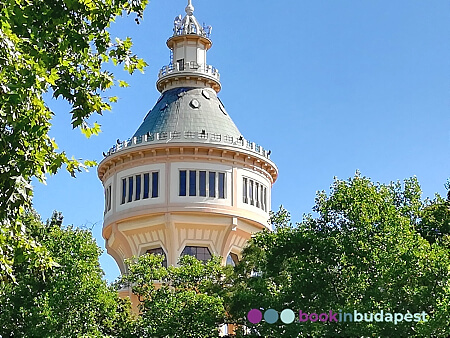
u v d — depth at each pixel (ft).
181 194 204.85
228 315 144.56
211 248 207.21
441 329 105.70
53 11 63.16
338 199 124.67
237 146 211.41
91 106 67.92
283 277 136.67
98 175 223.30
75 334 137.08
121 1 66.90
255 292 133.28
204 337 140.36
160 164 208.13
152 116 220.23
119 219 208.44
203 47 233.55
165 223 203.00
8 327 142.61
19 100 54.85
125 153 211.00
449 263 111.75
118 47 69.87
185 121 213.46
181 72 225.35
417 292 111.14
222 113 223.10
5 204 57.31
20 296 144.56
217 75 231.91
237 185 209.77
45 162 60.75
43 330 135.54
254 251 156.66
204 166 207.82
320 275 122.83
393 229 116.57
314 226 130.82
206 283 153.99
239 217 206.80
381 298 113.70
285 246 130.62
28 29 62.64
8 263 63.67
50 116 61.52
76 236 144.56
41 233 158.30
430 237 135.23
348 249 119.55
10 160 57.31
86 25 68.03
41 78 57.93
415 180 135.95
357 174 128.77
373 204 121.19
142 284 155.12
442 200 142.00
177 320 142.20
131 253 211.20
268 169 221.25
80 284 139.13
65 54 68.39
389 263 112.68
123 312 155.33
